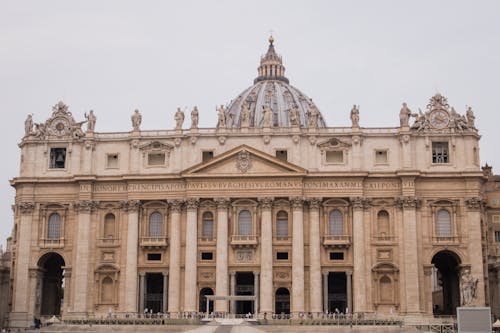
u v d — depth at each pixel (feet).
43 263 368.27
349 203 350.02
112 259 355.56
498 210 384.88
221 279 343.05
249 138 357.82
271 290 340.59
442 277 379.14
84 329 291.58
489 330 193.06
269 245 344.08
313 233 346.13
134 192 357.82
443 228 347.77
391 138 355.36
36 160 369.71
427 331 277.03
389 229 347.15
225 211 349.61
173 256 349.61
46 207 364.58
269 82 609.83
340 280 363.35
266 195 349.61
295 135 354.74
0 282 356.38
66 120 371.97
